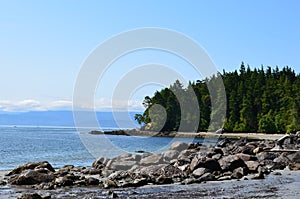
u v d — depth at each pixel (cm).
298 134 4275
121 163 2548
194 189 1759
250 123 9925
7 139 7800
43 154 4216
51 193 1680
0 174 2312
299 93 9556
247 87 10450
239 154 2652
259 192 1652
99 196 1605
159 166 2355
